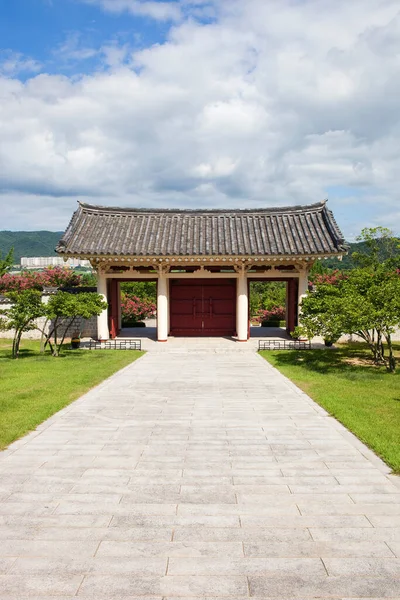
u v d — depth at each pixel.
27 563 5.70
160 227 30.48
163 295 29.30
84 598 5.06
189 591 5.17
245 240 29.00
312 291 30.70
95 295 25.34
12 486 7.95
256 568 5.59
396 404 13.72
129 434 11.09
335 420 12.34
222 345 27.88
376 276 22.20
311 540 6.21
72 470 8.69
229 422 12.21
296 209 31.38
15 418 12.15
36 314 23.53
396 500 7.41
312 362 22.20
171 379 18.36
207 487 7.90
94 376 18.41
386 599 5.06
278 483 8.08
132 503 7.30
